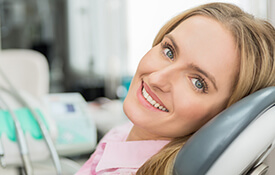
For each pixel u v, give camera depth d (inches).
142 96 19.1
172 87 17.7
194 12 19.3
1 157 26.8
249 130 14.2
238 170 14.5
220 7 18.8
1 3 101.0
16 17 102.9
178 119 17.9
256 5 64.6
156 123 18.4
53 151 28.6
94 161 22.7
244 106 14.9
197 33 17.6
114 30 102.5
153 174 17.7
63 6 104.7
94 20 104.0
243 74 17.1
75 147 43.8
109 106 79.4
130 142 20.3
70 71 106.3
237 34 17.3
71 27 105.7
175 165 15.1
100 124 67.5
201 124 18.1
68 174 45.9
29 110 37.3
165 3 95.7
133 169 19.5
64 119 47.1
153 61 18.8
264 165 16.6
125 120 71.0
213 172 14.2
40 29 104.8
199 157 14.2
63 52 106.0
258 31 17.6
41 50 104.9
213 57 17.1
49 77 105.2
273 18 23.0
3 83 56.9
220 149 14.0
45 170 44.2
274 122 14.8
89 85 102.9
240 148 14.0
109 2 101.0
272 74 17.6
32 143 35.8
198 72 17.3
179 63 17.6
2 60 61.2
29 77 62.1
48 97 55.9
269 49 17.7
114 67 87.0
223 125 14.5
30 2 103.0
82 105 52.9
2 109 38.1
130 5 100.3
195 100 17.4
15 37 103.6
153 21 98.3
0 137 33.8
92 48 104.7
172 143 18.7
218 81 17.2
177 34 18.2
